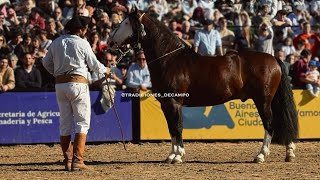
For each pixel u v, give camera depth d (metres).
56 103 16.89
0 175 11.46
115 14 20.03
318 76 17.95
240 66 13.53
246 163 13.22
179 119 13.32
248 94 13.66
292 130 13.55
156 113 17.25
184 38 20.48
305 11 22.98
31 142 16.77
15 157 14.55
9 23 20.77
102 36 19.44
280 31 21.06
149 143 17.11
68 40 11.74
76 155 11.90
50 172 11.80
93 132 16.97
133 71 17.52
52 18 20.38
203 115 17.39
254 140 17.59
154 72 13.43
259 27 20.64
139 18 13.38
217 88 13.37
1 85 16.55
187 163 13.22
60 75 11.73
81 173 11.61
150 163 13.25
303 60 18.34
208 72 13.38
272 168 12.37
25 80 17.06
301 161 13.55
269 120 13.52
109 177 11.15
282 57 19.30
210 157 14.31
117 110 17.11
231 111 17.47
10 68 16.91
